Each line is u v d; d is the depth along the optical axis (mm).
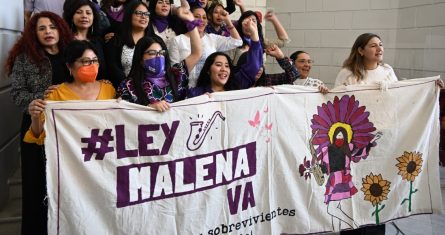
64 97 2346
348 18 5953
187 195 2342
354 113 2857
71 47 2307
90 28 3123
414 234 3361
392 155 2969
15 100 2619
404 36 5406
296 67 3662
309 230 2748
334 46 6137
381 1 5633
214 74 2881
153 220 2260
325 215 2789
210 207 2418
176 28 3523
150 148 2236
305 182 2721
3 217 3248
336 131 2809
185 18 2986
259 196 2592
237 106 2467
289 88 2660
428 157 3078
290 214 2695
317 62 6336
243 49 3717
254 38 3096
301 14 6352
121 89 2486
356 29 5902
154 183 2252
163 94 2555
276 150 2627
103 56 2930
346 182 2854
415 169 3025
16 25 3896
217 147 2424
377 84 2898
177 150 2303
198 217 2379
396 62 5566
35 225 2561
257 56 3109
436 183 3088
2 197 3412
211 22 4023
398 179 2986
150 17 3383
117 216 2164
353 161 2871
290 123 2660
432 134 3068
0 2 3402
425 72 5117
